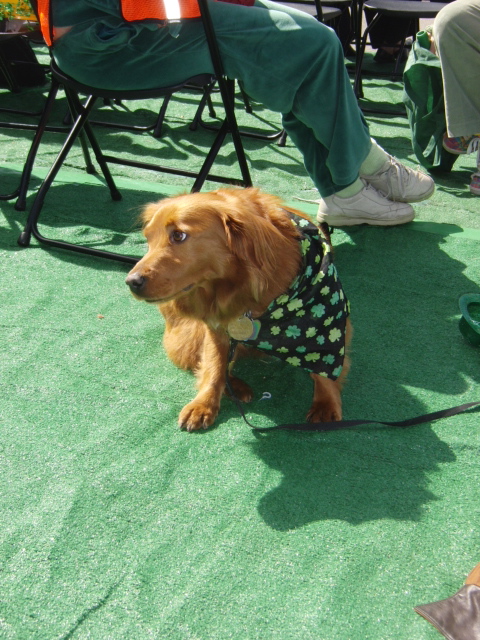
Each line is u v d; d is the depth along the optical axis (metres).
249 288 1.90
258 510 1.85
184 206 1.86
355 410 2.06
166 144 3.30
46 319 2.27
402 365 2.17
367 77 4.50
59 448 1.95
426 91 2.88
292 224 1.95
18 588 1.74
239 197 1.92
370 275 2.46
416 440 1.98
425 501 1.87
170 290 1.86
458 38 2.67
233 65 2.27
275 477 1.91
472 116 2.76
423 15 3.30
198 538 1.81
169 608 1.72
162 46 2.22
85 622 1.70
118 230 2.63
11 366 2.13
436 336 2.25
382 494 1.88
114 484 1.89
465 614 1.67
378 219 2.61
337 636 1.69
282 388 2.13
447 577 1.76
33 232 2.53
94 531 1.82
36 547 1.79
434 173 3.06
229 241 1.86
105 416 2.03
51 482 1.89
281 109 2.33
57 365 2.14
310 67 2.26
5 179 2.88
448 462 1.94
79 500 1.86
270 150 3.25
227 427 2.02
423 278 2.45
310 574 1.76
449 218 2.75
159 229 1.87
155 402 2.06
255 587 1.74
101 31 2.21
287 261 1.92
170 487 1.89
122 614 1.71
